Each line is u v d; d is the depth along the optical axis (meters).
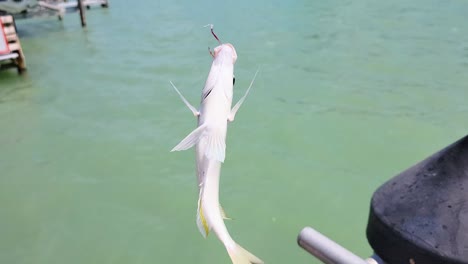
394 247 1.31
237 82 14.71
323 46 18.86
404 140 10.84
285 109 12.59
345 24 22.52
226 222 7.95
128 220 8.12
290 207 8.38
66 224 8.02
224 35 20.95
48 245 7.50
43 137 11.30
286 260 7.10
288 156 10.14
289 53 17.97
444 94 13.65
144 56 18.25
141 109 12.98
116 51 19.09
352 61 16.89
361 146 10.56
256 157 10.08
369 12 24.97
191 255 7.25
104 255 7.27
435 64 16.39
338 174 9.44
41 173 9.63
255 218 8.08
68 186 9.16
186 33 21.59
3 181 9.33
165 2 29.42
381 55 17.53
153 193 8.89
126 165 9.93
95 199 8.73
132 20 24.69
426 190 1.31
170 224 8.02
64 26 23.97
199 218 1.45
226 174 9.44
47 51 19.41
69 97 14.02
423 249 1.23
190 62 17.28
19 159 10.23
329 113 12.36
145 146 10.77
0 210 8.39
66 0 26.78
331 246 1.29
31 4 22.67
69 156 10.34
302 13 25.11
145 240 7.62
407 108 12.65
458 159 1.30
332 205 8.43
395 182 1.41
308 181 9.16
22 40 21.31
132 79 15.60
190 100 13.52
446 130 11.33
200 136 1.48
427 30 20.98
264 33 21.12
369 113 12.33
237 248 1.40
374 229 1.39
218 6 27.66
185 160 10.10
